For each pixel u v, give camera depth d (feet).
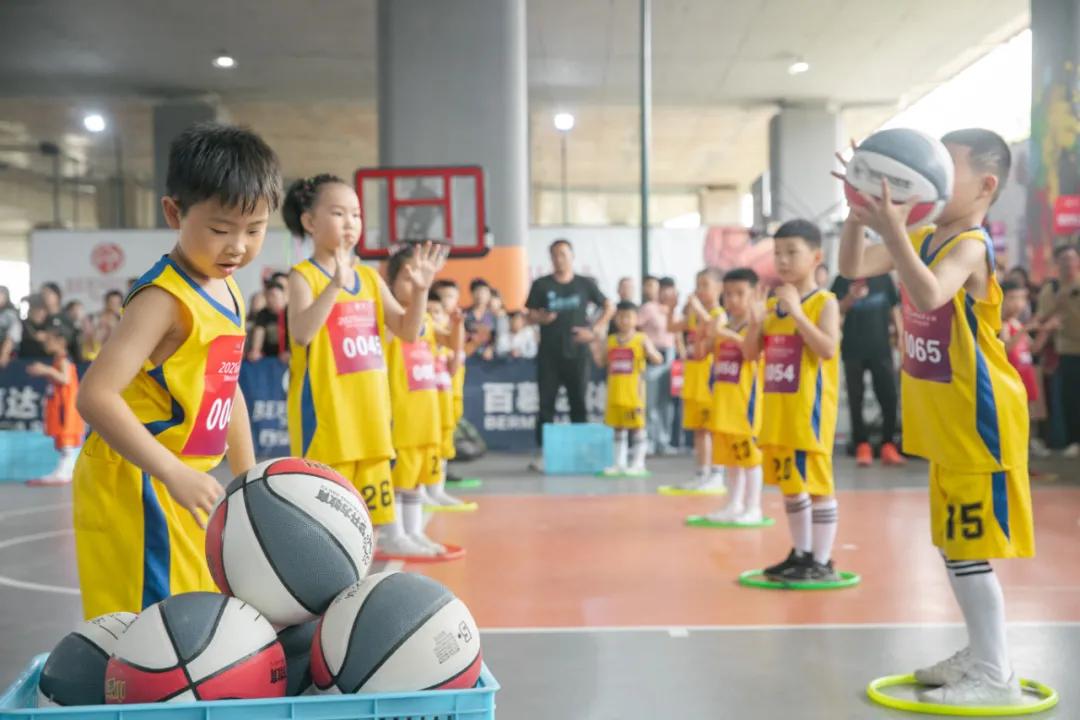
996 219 41.42
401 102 40.01
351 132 78.84
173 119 68.03
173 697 4.84
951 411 9.22
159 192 68.23
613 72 63.67
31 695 5.43
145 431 5.98
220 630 5.01
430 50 40.01
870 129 80.12
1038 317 34.65
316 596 5.46
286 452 34.94
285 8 51.19
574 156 87.81
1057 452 35.53
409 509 17.66
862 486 26.40
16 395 35.91
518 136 40.19
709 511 22.74
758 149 85.97
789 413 14.71
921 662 11.00
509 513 22.67
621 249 47.67
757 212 87.51
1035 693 9.82
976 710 9.20
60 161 84.69
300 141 81.51
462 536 19.60
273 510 5.48
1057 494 25.02
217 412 6.69
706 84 66.69
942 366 9.23
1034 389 31.35
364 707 4.60
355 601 5.22
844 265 10.18
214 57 59.31
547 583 15.23
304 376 13.04
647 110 37.29
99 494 6.68
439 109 40.04
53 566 17.33
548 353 31.68
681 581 15.34
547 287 31.58
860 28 56.13
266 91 66.90
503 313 38.22
